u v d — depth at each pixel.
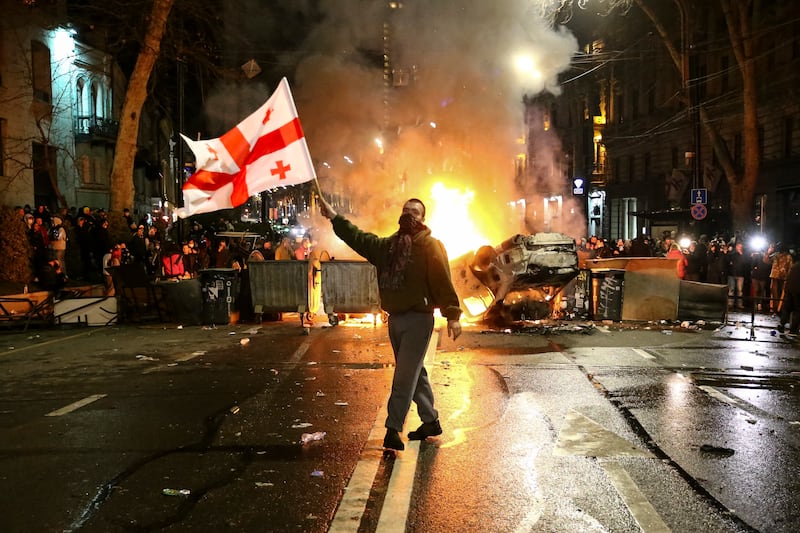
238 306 14.45
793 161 29.73
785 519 4.18
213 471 5.03
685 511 4.29
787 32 30.36
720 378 8.35
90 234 20.58
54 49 31.70
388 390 7.67
